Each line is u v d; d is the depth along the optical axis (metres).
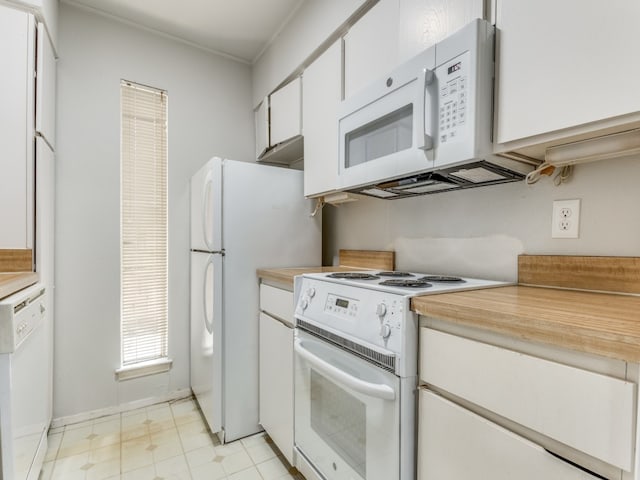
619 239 0.96
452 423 0.79
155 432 1.88
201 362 1.98
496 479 0.70
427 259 1.55
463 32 0.94
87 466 1.59
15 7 1.47
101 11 2.02
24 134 1.48
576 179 1.04
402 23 1.21
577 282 1.02
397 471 0.90
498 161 0.99
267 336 1.72
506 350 0.68
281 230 1.93
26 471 1.21
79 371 1.98
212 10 2.00
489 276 1.28
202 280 1.95
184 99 2.32
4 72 1.45
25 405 1.20
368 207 1.90
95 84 2.02
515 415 0.66
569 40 0.77
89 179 2.01
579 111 0.76
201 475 1.54
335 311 1.17
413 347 0.90
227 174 1.76
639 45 0.67
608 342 0.53
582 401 0.57
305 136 1.86
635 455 0.51
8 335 1.01
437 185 1.31
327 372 1.11
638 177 0.92
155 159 2.24
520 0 0.87
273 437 1.67
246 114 2.58
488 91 0.93
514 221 1.21
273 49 2.25
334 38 1.67
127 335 2.15
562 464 0.59
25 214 1.47
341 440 1.16
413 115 1.09
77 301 1.97
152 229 2.23
